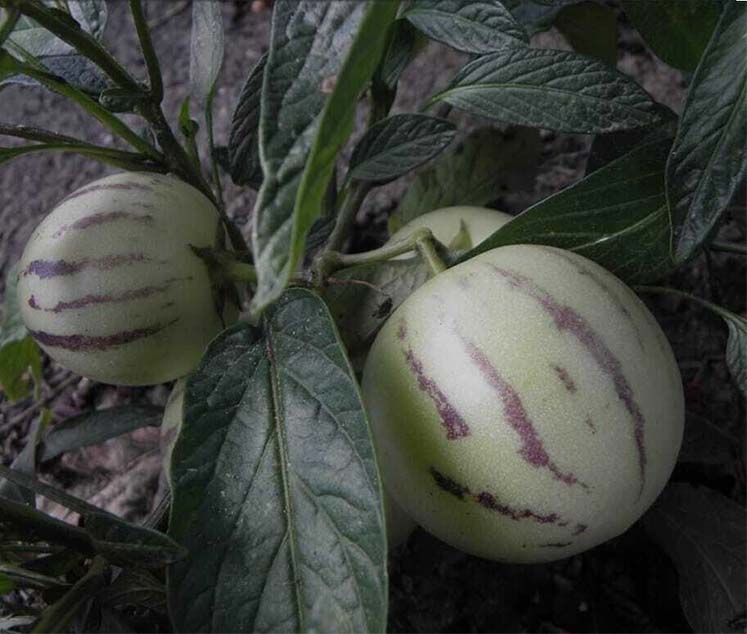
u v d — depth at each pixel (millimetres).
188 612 220
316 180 176
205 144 495
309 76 190
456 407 229
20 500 294
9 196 506
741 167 248
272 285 173
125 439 406
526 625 345
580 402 225
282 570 223
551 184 440
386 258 271
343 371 232
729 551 307
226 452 235
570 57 290
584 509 231
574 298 236
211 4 317
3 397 440
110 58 281
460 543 253
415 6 281
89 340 268
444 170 404
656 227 276
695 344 387
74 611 232
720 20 241
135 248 265
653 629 337
